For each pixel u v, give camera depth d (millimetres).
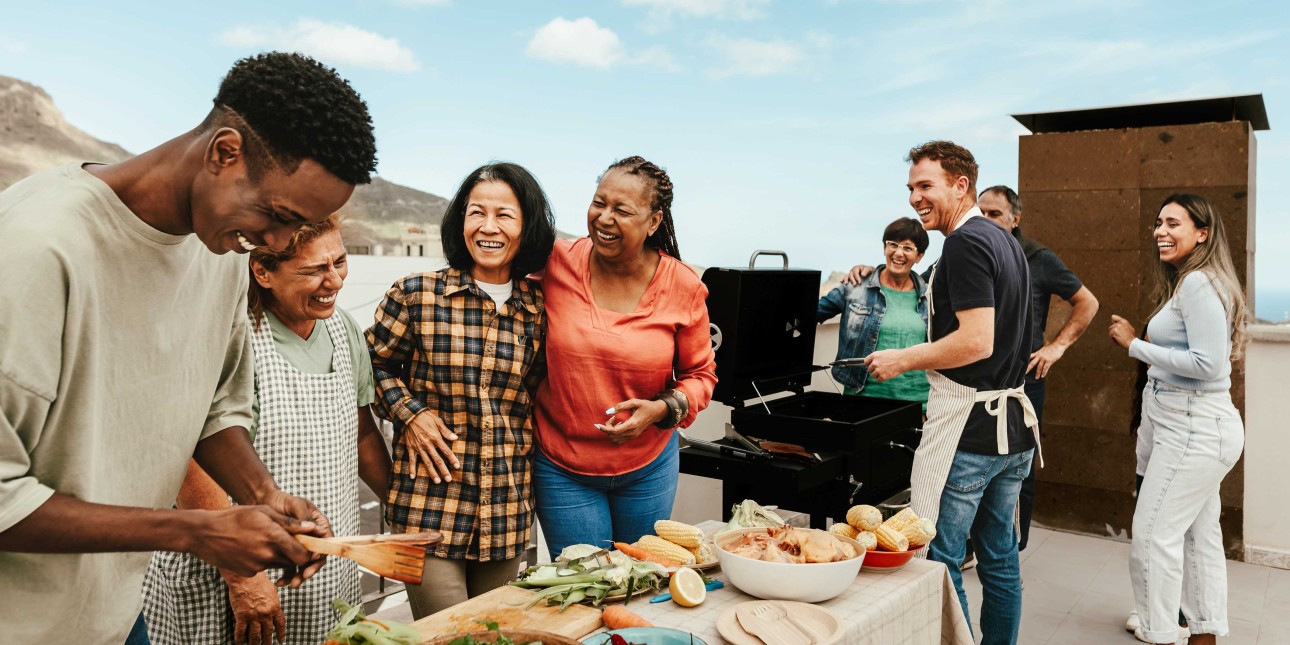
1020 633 3201
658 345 2078
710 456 2682
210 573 1564
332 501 1679
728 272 2717
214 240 1060
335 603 1259
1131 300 4301
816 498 2727
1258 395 3971
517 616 1437
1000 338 2344
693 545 1771
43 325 937
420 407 1899
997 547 2521
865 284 3852
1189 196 2656
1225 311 2541
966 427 2359
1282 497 3961
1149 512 2693
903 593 1638
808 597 1532
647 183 1956
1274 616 3350
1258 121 4371
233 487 1365
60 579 1129
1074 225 4418
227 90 973
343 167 996
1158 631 2686
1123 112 4430
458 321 1904
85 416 1031
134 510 1018
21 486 956
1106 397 4371
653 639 1318
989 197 3711
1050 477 4551
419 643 1195
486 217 1877
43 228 938
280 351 1664
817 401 3227
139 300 1081
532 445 2068
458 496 1899
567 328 2025
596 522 2137
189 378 1249
